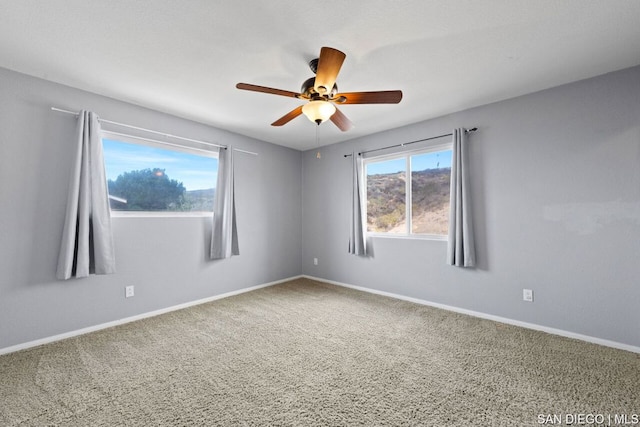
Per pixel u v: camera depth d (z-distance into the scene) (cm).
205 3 157
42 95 244
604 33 184
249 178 416
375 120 348
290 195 479
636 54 208
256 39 191
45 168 245
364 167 421
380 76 241
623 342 228
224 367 203
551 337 251
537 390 176
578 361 210
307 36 187
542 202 266
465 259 301
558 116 258
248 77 243
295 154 490
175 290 331
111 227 276
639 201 222
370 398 168
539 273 267
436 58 214
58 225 251
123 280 291
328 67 168
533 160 271
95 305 271
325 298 372
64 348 233
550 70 232
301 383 184
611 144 233
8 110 229
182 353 224
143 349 231
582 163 246
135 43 196
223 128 380
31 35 187
